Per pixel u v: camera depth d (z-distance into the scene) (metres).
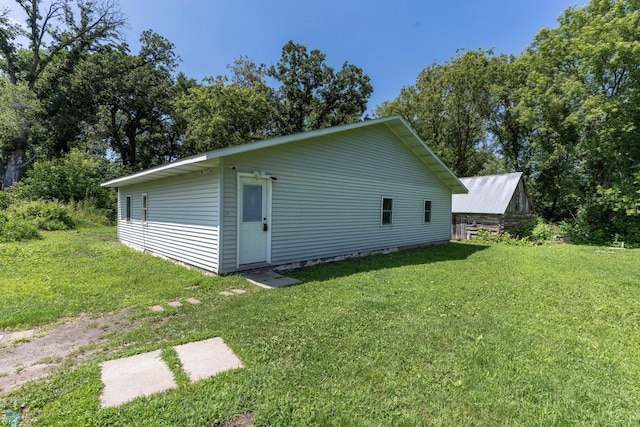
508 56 21.62
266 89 25.22
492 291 5.27
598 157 14.55
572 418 2.07
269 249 6.79
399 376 2.52
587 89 14.55
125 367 2.61
